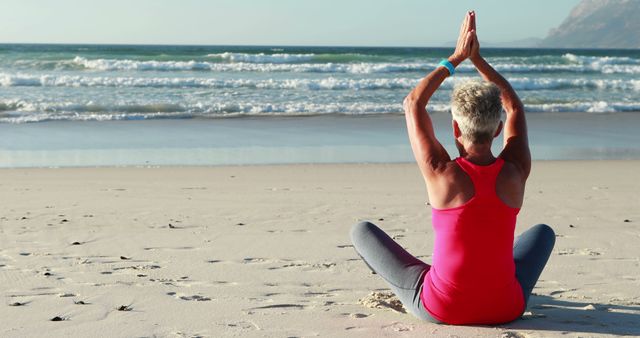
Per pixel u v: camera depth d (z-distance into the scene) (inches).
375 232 149.3
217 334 136.2
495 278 129.5
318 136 617.0
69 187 371.2
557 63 1606.8
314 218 291.1
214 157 497.0
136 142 569.6
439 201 126.9
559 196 350.3
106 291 173.5
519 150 128.6
